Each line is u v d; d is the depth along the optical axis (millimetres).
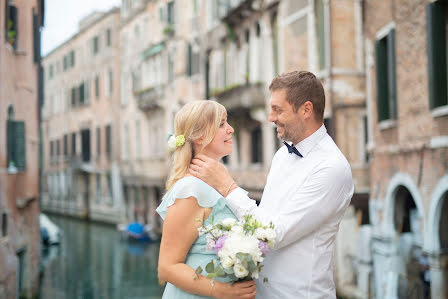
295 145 2346
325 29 10844
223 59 17047
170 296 2273
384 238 8492
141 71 25281
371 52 9227
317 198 2201
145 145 24906
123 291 12398
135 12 25766
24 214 10422
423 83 7203
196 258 2182
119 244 20672
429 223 7051
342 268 9594
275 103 2303
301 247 2264
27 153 10227
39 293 12086
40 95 12797
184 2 20344
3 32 8539
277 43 13430
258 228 2057
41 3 12969
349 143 10578
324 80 10891
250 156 15242
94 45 30250
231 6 16547
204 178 2266
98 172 29984
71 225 28281
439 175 6758
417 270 7520
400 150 7961
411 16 7516
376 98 9000
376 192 9039
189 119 2330
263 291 2340
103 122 29484
